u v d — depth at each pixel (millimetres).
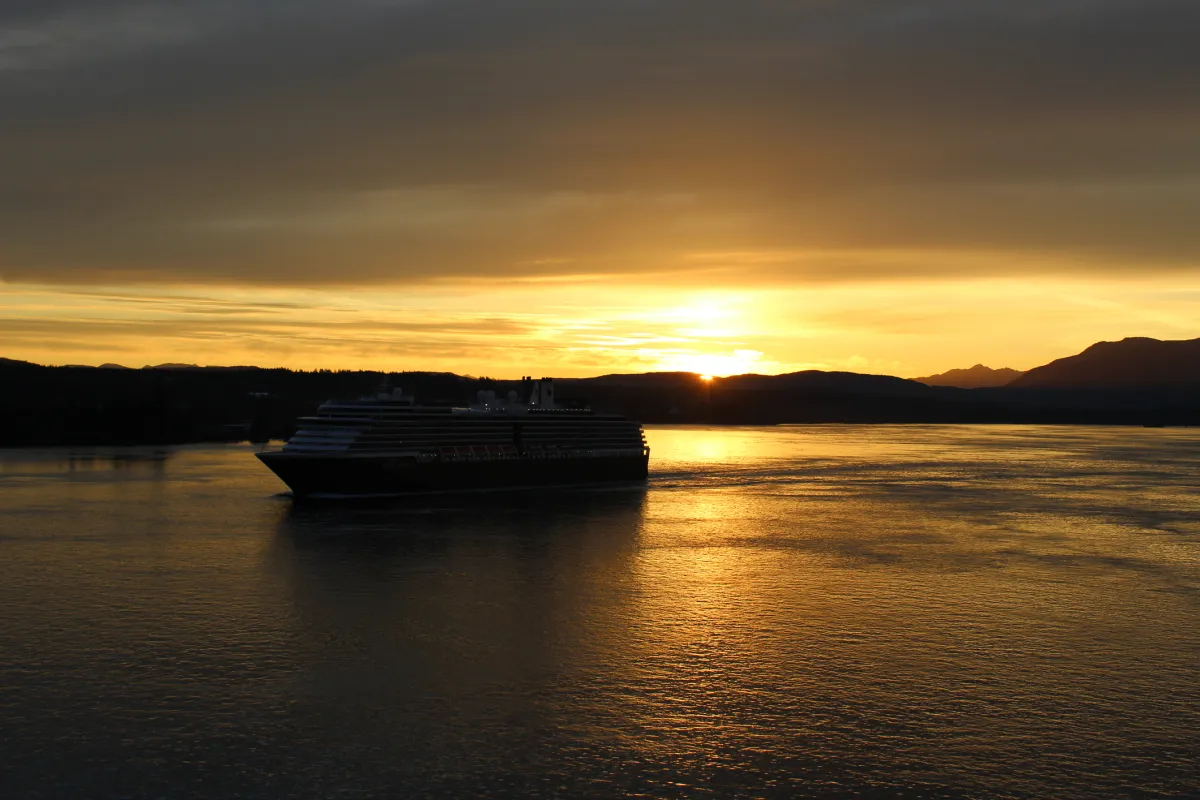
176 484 175250
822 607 85188
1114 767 54656
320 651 72062
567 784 52344
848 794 51688
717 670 68688
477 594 88875
